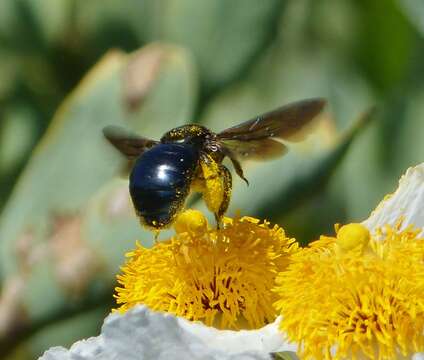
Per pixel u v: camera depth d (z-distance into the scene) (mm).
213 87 441
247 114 454
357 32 467
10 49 440
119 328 289
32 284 381
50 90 445
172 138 309
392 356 282
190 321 298
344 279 285
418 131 442
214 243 303
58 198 394
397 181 439
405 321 283
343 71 472
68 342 387
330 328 285
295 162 376
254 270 302
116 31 438
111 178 397
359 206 437
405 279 283
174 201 292
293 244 308
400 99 446
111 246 381
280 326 290
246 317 301
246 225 305
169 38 437
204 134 310
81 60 441
